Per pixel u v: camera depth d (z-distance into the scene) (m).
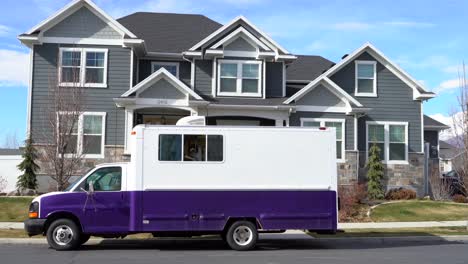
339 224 18.56
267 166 13.03
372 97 27.36
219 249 13.38
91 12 24.55
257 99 25.75
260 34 26.09
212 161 12.85
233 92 25.81
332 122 25.77
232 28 26.41
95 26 24.58
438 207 21.77
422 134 27.47
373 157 25.42
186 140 12.84
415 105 27.62
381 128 27.25
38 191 22.81
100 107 24.41
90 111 24.31
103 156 24.22
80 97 21.48
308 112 25.62
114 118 24.45
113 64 24.62
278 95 26.55
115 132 24.41
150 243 14.57
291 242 15.09
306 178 13.14
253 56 26.02
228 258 11.64
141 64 27.11
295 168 13.12
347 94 25.58
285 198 13.02
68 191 12.74
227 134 12.97
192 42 28.19
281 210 12.99
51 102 22.03
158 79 23.81
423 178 27.28
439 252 13.10
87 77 24.39
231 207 12.84
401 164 27.09
